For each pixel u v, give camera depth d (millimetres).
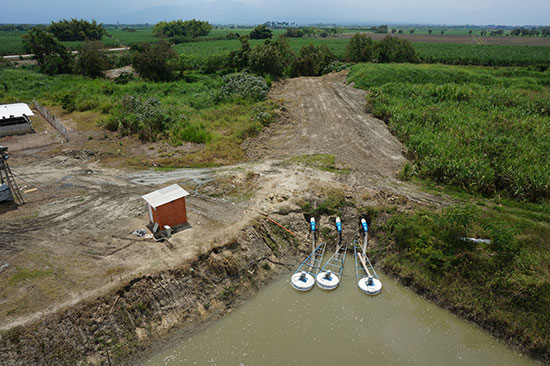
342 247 18750
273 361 12250
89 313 12602
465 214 17297
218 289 14992
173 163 25875
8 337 11523
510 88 45719
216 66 65375
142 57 57031
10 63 70938
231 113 37062
